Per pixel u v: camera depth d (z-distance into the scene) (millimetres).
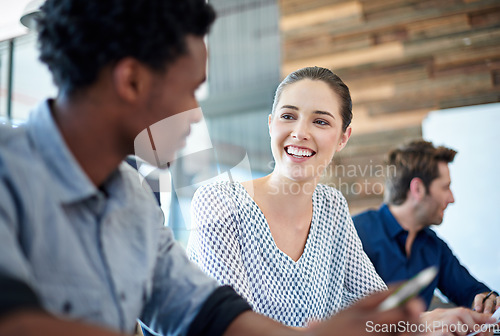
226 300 795
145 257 711
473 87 4105
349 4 4645
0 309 443
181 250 838
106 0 599
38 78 3201
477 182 3838
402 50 4383
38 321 441
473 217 3768
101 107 621
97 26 599
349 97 1315
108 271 642
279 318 1244
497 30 4117
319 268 1315
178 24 619
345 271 1387
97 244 642
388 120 4281
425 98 4227
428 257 1982
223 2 5277
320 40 4746
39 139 611
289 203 1271
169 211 823
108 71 611
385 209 2014
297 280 1270
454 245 3770
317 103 1246
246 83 5152
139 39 602
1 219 526
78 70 608
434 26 4309
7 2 1577
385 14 4496
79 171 615
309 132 1247
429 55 4293
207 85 5254
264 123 4973
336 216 1377
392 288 571
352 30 4613
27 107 3184
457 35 4219
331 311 1334
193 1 633
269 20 5090
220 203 1223
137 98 623
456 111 4117
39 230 572
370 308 554
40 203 578
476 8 4191
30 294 475
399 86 4324
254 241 1244
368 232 1979
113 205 664
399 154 2018
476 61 4141
